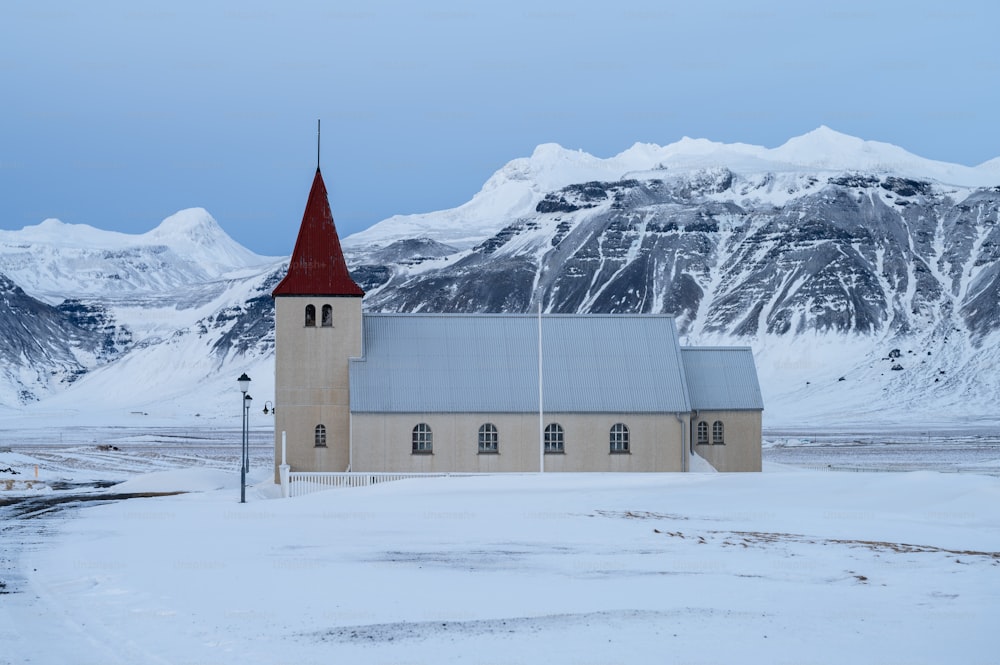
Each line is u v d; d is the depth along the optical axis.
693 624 23.30
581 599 26.23
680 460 69.31
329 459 69.62
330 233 71.31
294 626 23.23
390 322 72.44
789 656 20.50
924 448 133.38
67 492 66.88
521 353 71.38
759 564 31.78
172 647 21.38
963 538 37.50
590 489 54.50
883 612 24.55
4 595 27.30
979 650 21.00
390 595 26.84
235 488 66.75
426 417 67.81
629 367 71.06
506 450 68.12
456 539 37.97
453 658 20.38
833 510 46.00
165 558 33.59
